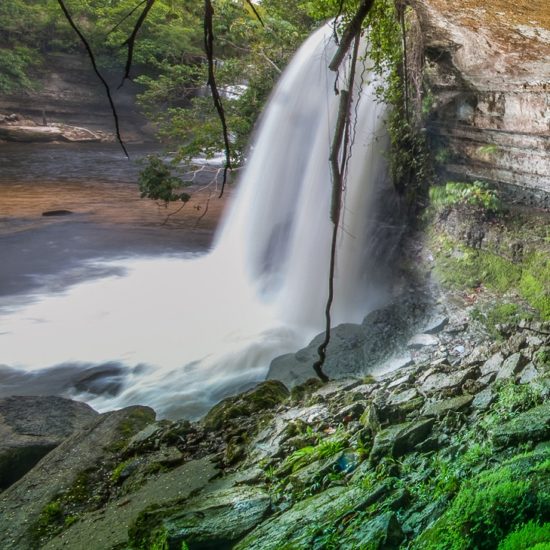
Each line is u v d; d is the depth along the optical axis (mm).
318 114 12555
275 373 7363
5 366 8680
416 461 3818
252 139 14984
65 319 10547
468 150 8883
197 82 17984
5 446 5656
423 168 9672
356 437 4477
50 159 31891
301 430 5039
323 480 3930
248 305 11258
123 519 4152
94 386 8078
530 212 7781
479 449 3627
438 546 2627
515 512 2580
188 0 6738
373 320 7914
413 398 5004
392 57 9383
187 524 3594
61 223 17688
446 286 8094
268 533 3309
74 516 4539
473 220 8414
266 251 12984
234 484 4301
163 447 5406
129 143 41531
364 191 10773
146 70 40750
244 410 5953
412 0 7910
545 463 2830
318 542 3043
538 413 3709
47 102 41719
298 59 14133
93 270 13461
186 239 16328
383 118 10555
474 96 8586
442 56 8727
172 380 8148
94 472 5191
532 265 7223
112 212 19516
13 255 14375
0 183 24266
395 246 9742
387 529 2861
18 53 40656
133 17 29516
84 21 38875
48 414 6504
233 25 15953
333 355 7281
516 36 7031
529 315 6594
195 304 11352
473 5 7434
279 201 13273
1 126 38438
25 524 4488
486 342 6562
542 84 7172
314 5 10039
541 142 7438
